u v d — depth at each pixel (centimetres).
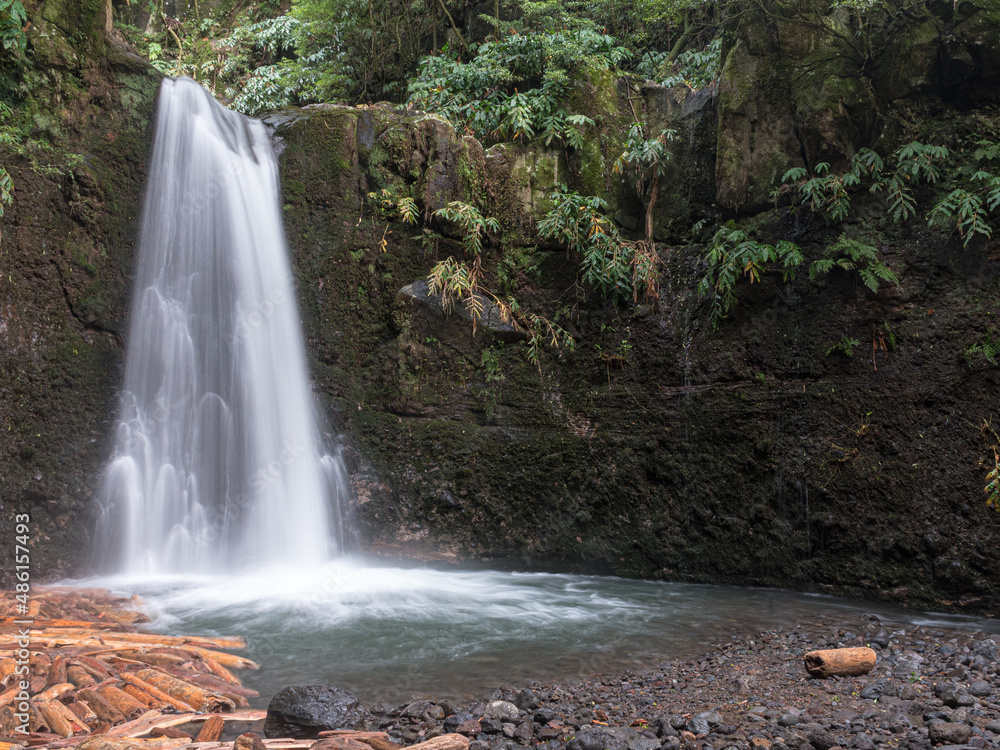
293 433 861
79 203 759
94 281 768
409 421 902
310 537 855
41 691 407
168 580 747
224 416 826
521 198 959
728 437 831
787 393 805
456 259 931
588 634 591
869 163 762
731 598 741
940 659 502
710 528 828
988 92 744
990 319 696
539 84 1045
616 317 912
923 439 721
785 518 792
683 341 875
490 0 1243
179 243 823
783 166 832
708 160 909
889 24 777
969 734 345
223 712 405
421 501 887
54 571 712
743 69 859
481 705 414
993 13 714
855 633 593
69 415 739
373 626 604
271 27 1486
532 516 889
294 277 884
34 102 747
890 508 732
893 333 751
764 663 502
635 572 852
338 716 378
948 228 734
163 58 1464
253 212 867
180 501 792
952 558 688
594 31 1083
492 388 917
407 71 1280
